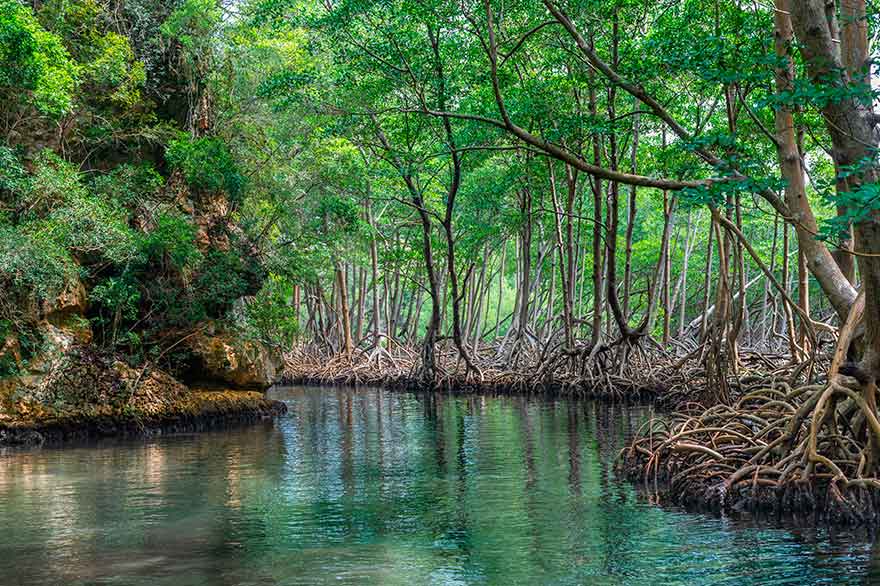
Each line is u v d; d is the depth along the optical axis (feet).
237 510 39.27
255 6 95.61
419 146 117.08
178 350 78.38
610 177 41.32
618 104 90.43
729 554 30.58
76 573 29.19
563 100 85.30
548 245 149.69
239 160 91.97
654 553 30.94
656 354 104.78
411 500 41.32
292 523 36.47
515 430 70.79
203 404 76.69
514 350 125.49
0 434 63.16
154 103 86.17
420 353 132.67
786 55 38.01
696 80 64.08
